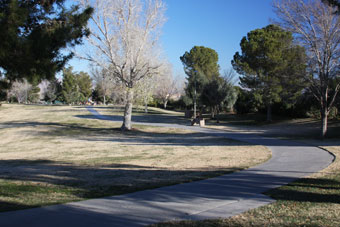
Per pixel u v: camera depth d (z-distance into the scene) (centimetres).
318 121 3262
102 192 738
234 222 511
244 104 4541
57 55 917
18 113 5559
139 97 3228
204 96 4231
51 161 1485
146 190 759
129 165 1258
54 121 4291
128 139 2566
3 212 559
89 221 509
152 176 973
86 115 5131
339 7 1192
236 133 2820
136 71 2925
